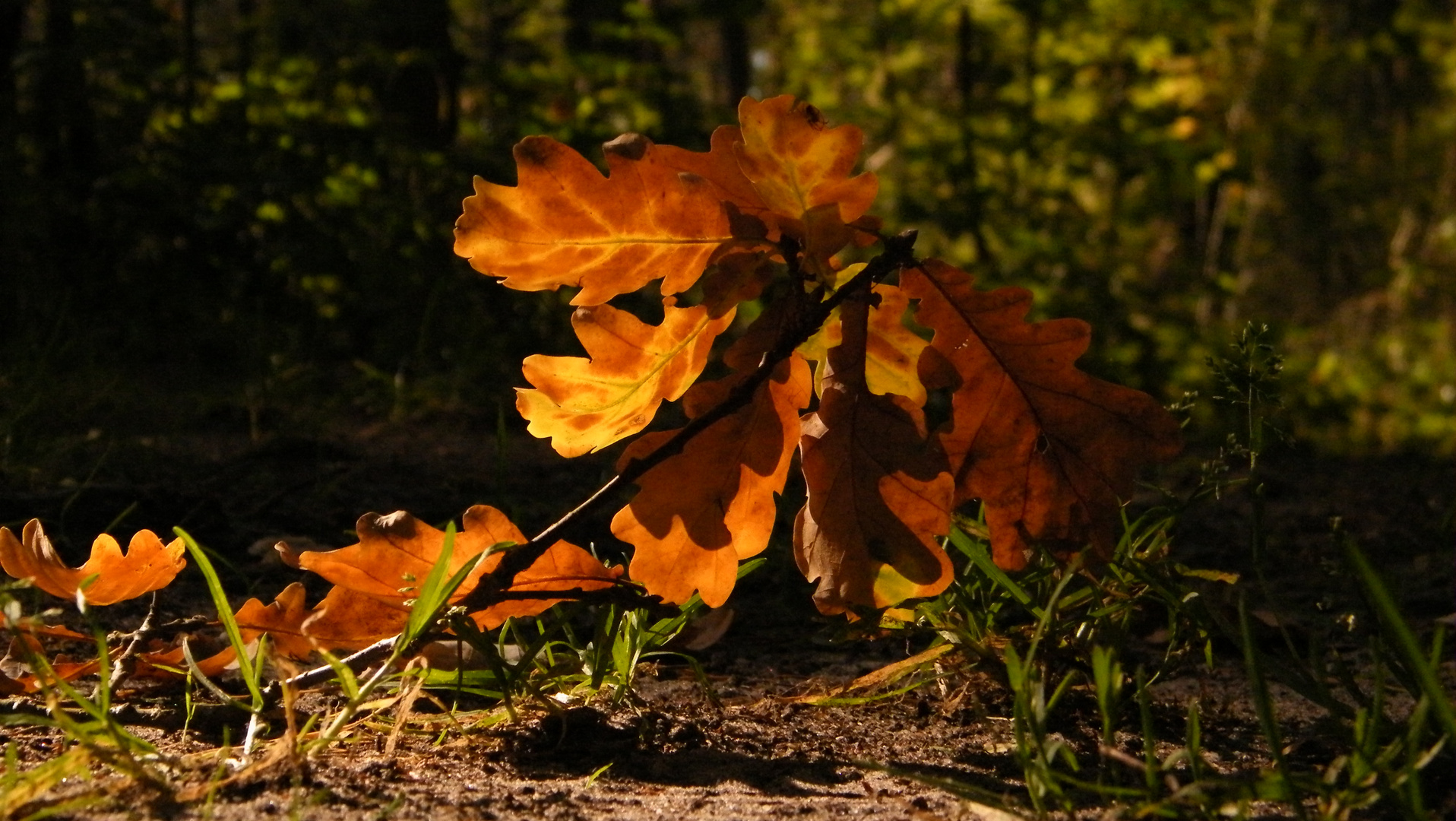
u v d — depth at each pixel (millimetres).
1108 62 4848
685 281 1165
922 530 1150
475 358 3139
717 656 1351
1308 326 5703
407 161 3766
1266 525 1924
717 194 1149
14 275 3271
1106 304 4250
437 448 2344
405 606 1172
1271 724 1051
